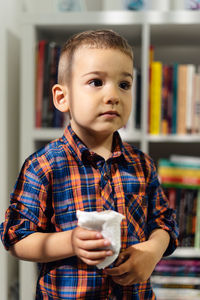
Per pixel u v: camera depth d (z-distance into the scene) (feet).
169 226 2.32
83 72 1.97
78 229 1.72
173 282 4.07
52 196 2.05
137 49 4.97
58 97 2.27
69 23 3.95
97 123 1.95
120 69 1.96
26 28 3.97
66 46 2.23
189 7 4.23
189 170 4.02
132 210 2.14
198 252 3.99
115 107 1.94
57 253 1.82
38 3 5.11
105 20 3.94
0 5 3.86
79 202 2.04
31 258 1.93
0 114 3.94
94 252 1.64
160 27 4.07
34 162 2.13
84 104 1.96
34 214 2.02
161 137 4.01
